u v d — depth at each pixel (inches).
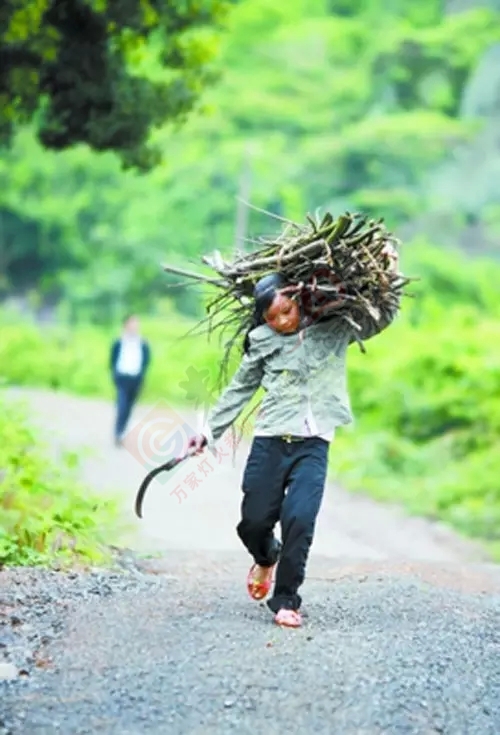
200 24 667.4
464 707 248.4
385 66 1950.1
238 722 235.0
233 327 327.9
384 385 957.2
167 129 1947.6
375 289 301.3
